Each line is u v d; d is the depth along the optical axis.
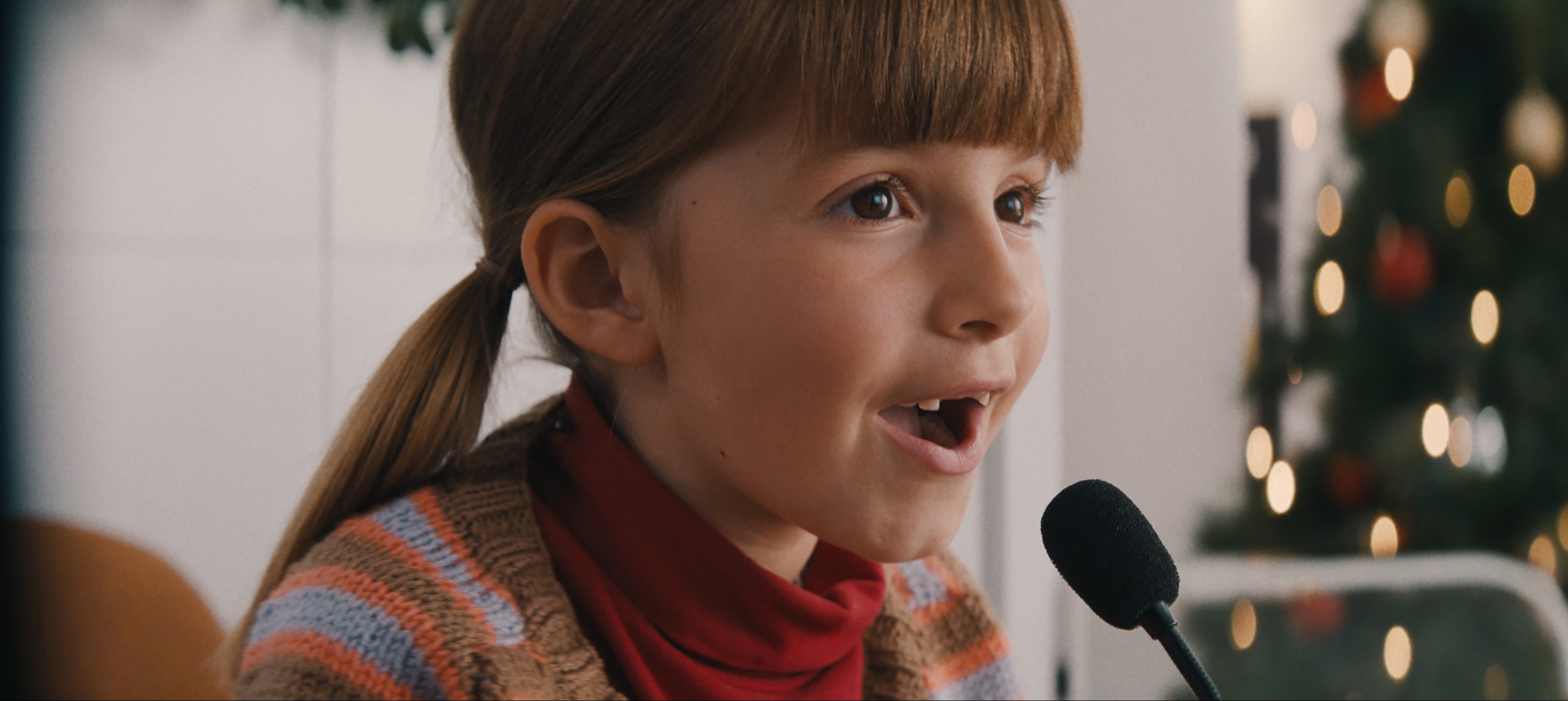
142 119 1.53
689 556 0.50
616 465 0.51
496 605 0.48
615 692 0.48
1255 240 2.08
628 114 0.46
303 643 0.46
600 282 0.49
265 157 1.57
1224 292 2.01
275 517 1.59
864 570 0.57
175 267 1.54
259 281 1.57
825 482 0.46
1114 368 1.95
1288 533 1.96
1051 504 0.51
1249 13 2.05
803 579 0.56
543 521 0.53
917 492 0.46
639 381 0.51
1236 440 2.03
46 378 1.51
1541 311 1.94
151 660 0.97
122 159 1.53
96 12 1.50
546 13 0.49
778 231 0.44
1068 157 0.50
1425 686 1.44
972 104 0.44
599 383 0.54
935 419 0.48
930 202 0.45
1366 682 1.45
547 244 0.48
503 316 0.55
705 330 0.46
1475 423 2.02
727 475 0.48
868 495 0.46
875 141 0.43
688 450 0.50
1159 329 1.97
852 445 0.45
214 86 1.55
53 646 0.95
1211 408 2.01
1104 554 0.49
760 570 0.50
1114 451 1.96
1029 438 1.65
